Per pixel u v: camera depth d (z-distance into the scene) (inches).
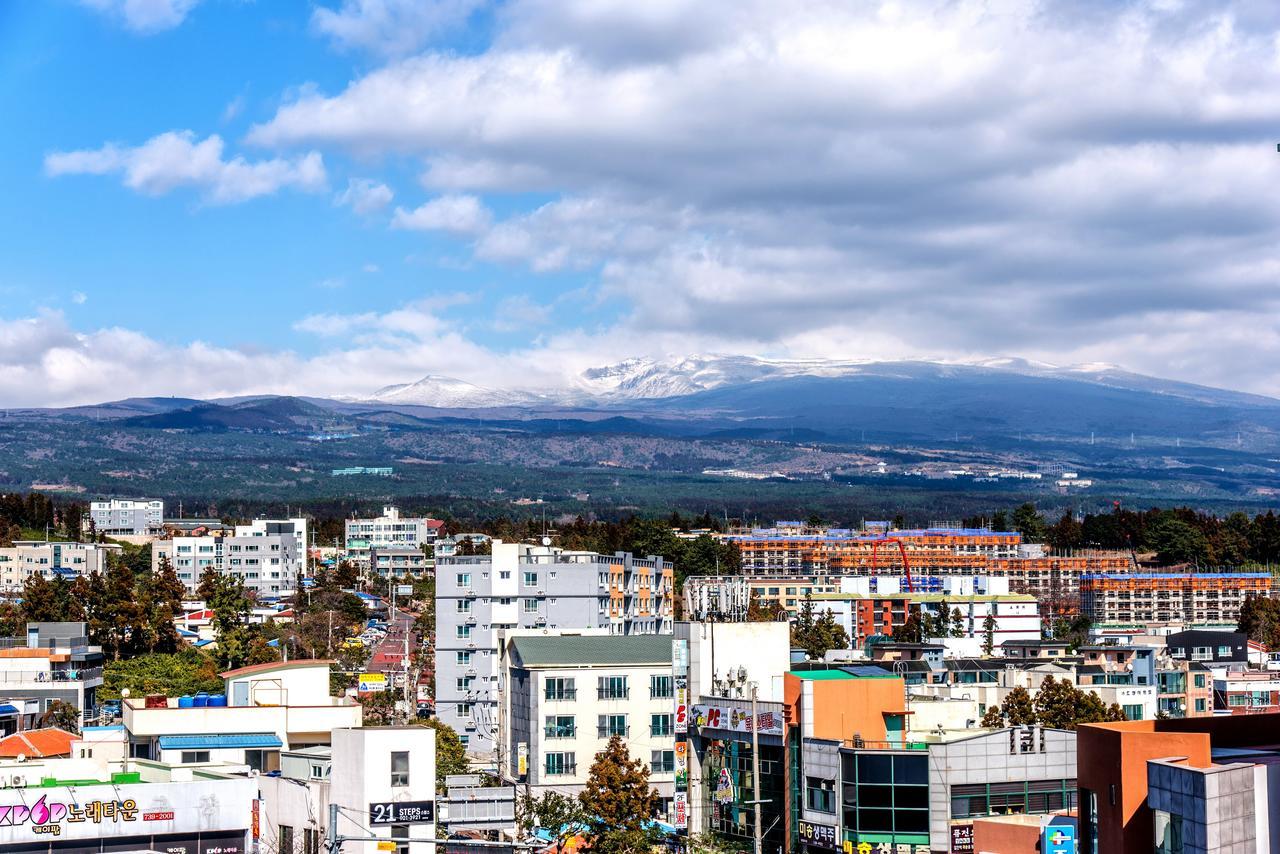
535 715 6835.6
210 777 4768.7
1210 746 3147.1
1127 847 3122.5
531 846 3516.2
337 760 4461.1
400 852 4397.1
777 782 5142.7
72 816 4443.9
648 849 5280.5
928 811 4653.1
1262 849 2979.8
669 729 6934.1
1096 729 3248.0
